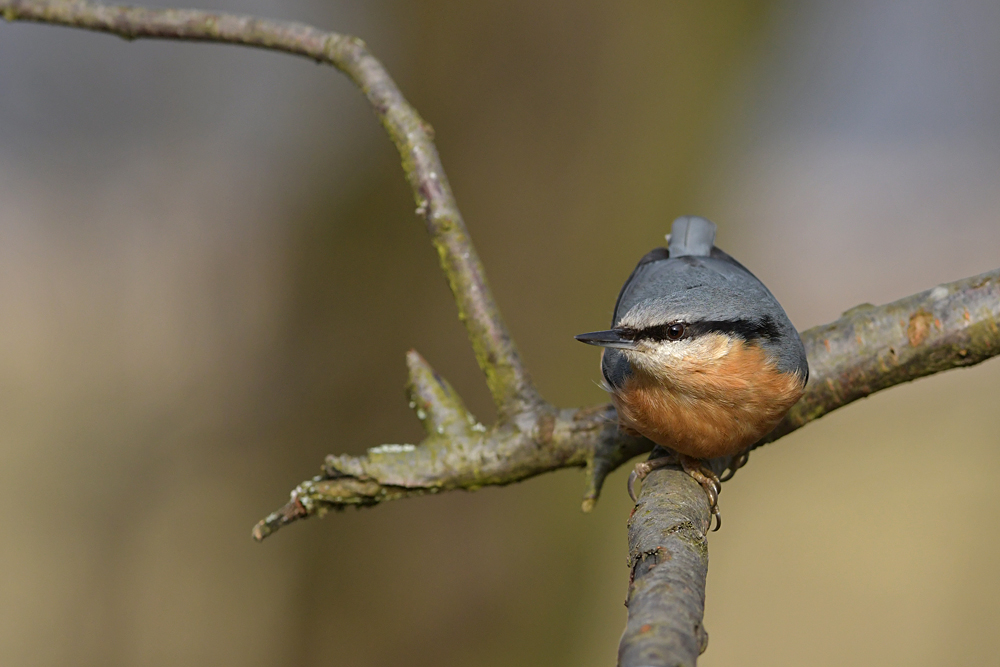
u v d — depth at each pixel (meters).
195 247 12.91
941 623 13.04
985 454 15.04
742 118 11.62
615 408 5.45
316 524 10.20
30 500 11.27
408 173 5.80
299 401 10.49
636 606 3.12
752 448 5.76
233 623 10.70
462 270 5.68
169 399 11.73
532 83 10.05
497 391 5.59
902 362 5.37
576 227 10.15
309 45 6.17
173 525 11.02
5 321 13.01
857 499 14.65
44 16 6.34
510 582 9.91
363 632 9.98
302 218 10.66
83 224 13.30
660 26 10.10
